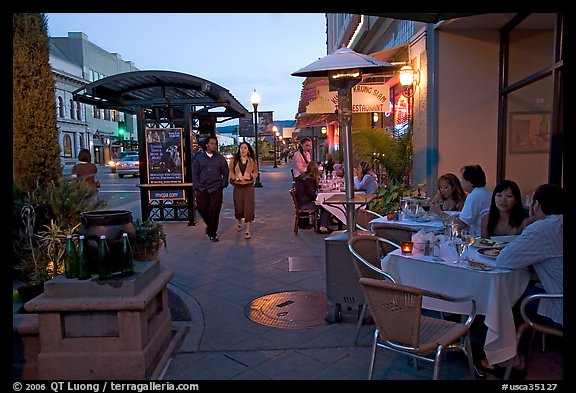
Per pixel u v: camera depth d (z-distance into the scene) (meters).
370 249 4.52
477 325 4.25
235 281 6.17
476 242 4.24
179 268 6.86
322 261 7.09
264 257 7.43
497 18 6.99
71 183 4.95
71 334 3.55
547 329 3.33
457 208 6.07
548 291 3.42
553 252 3.36
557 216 3.45
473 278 3.49
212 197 8.64
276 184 22.06
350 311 4.62
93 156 55.19
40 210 4.66
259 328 4.57
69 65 48.47
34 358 3.61
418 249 4.08
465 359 3.86
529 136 6.74
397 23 10.59
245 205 9.02
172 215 11.52
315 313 4.92
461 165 7.81
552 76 5.81
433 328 3.43
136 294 3.55
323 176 12.61
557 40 5.70
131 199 16.92
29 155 4.82
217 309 5.12
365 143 9.14
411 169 9.12
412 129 9.02
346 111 4.71
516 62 7.24
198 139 13.39
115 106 10.24
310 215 9.52
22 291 4.12
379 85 9.30
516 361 3.53
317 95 9.52
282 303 5.26
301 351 4.05
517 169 7.16
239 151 9.05
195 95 11.75
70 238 3.58
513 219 4.52
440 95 7.71
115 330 3.55
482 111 7.76
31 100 4.83
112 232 3.71
